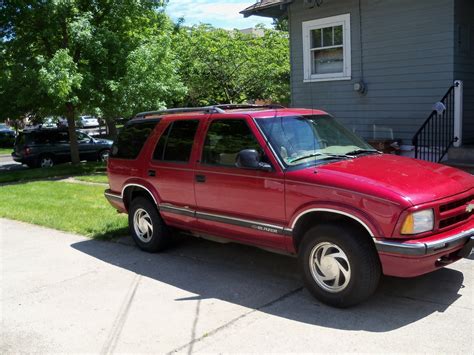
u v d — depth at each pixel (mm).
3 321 4551
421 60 9930
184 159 5750
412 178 4395
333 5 11172
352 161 4914
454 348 3637
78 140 20062
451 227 4273
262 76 23812
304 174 4574
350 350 3684
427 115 9992
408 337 3834
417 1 9805
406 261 3992
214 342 3934
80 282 5484
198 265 5891
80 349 3953
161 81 16562
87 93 15586
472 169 8273
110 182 6957
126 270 5824
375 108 10844
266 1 12047
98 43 15445
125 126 6855
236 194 5129
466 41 9766
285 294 4844
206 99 24594
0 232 7973
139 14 17234
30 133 19406
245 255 6176
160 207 6094
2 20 15445
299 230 4723
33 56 15469
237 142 5207
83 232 7645
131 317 4492
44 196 11070
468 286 4777
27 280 5637
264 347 3807
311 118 5539
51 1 14852
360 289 4238
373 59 10688
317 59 11797
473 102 10102
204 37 23281
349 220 4398
